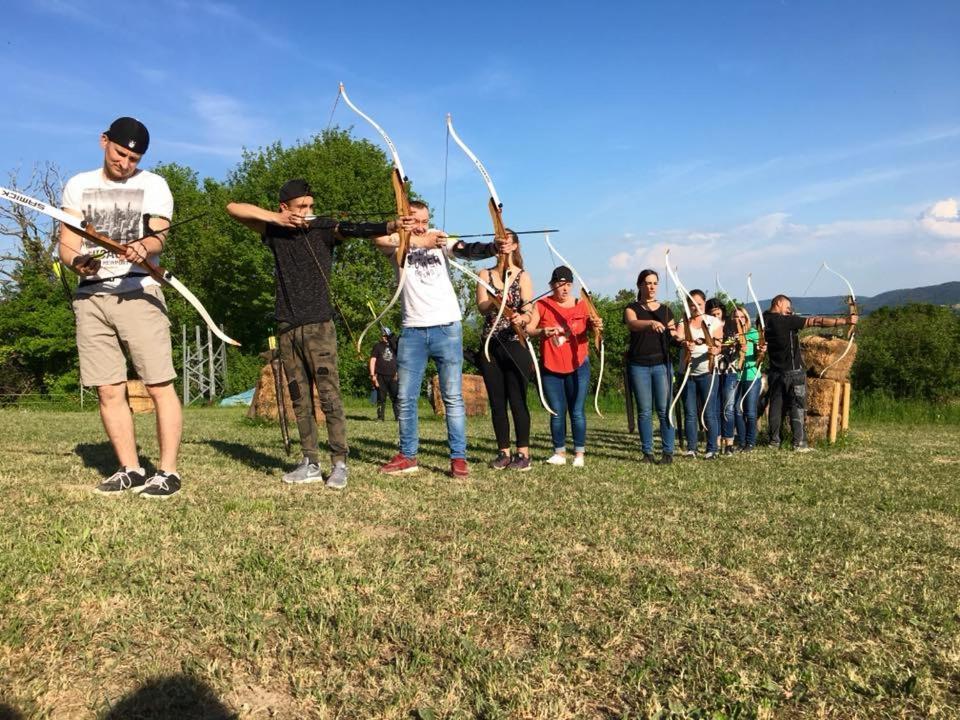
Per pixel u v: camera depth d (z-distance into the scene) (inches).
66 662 93.0
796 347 367.6
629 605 117.9
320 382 202.4
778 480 245.3
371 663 95.7
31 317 1160.2
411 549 143.6
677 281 287.0
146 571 122.0
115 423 183.0
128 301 176.4
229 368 1502.2
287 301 201.3
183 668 92.8
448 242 228.5
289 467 235.0
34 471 206.2
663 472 256.8
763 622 113.0
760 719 85.4
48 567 120.1
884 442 425.4
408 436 234.7
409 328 227.6
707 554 147.4
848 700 90.7
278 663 95.9
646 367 285.0
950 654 103.0
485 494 199.3
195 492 184.1
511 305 249.0
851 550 153.5
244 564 128.3
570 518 172.1
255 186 1477.6
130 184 178.1
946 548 158.6
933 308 861.8
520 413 255.0
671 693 91.4
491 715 84.2
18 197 157.8
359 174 1376.7
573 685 92.8
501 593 120.6
